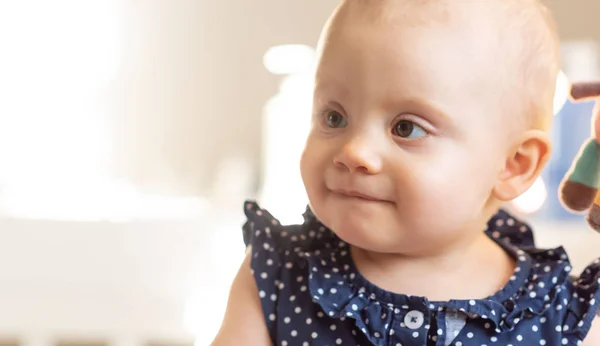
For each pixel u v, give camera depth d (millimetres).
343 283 684
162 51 1935
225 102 1949
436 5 618
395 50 604
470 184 625
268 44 1939
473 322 664
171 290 1251
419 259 679
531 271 702
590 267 710
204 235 1267
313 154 641
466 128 615
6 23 1880
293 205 1637
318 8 1932
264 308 705
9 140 1885
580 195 714
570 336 668
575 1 1936
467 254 691
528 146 658
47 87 1901
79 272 1236
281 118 1669
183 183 1918
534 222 1540
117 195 1577
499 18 632
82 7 1904
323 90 639
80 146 1918
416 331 654
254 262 728
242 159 1880
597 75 1624
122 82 1928
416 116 609
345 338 674
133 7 1921
